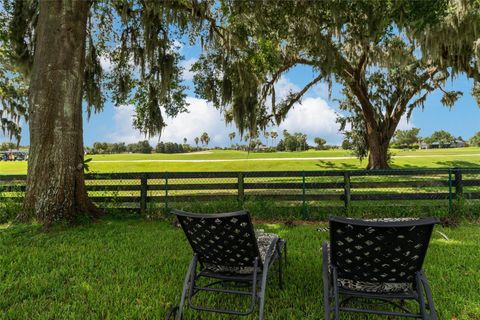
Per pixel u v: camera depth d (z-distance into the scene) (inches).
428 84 597.0
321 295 106.1
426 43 357.4
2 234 185.5
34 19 264.4
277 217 243.8
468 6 334.6
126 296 106.0
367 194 250.4
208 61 361.4
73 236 187.6
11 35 269.6
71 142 224.2
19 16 267.6
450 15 341.4
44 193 213.9
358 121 653.3
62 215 215.2
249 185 261.1
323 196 256.1
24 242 174.2
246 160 916.6
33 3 263.7
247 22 299.7
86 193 239.9
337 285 81.8
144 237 187.8
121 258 146.5
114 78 376.8
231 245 88.1
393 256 75.3
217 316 93.5
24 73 274.7
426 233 72.1
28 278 122.1
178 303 101.2
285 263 130.0
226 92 327.6
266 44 305.3
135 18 314.7
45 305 100.4
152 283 117.1
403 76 571.5
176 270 130.6
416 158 923.4
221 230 85.8
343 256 80.0
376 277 80.0
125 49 328.8
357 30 312.7
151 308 97.3
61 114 219.8
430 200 252.5
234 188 263.0
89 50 296.2
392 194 247.9
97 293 108.3
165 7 266.5
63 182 219.0
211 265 97.3
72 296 107.2
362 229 73.5
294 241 174.1
